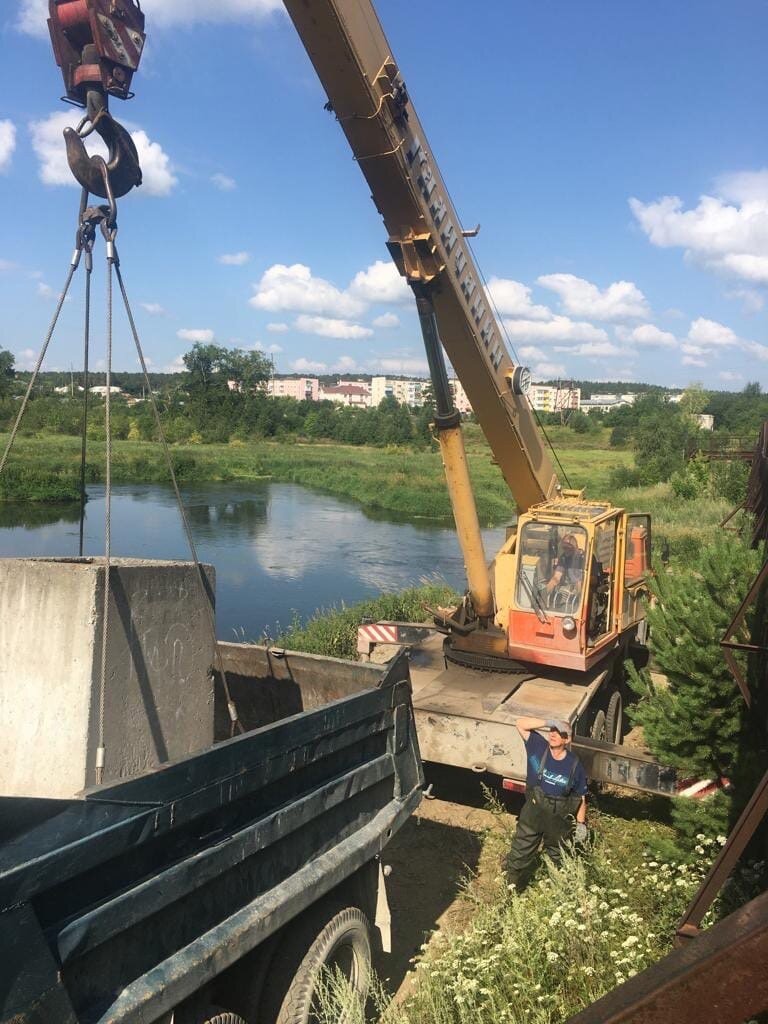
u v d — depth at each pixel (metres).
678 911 4.52
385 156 5.43
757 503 9.73
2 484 35.88
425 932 4.97
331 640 11.16
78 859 2.44
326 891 3.59
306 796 3.59
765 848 4.92
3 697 3.66
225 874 3.09
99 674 3.46
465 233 6.52
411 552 25.62
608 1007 1.44
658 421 48.31
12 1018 2.18
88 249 3.68
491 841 6.16
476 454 59.69
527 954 4.09
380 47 5.36
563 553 7.08
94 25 3.45
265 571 22.02
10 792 3.57
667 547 13.86
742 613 4.43
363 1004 3.80
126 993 2.61
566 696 6.88
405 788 4.45
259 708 5.36
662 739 5.53
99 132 3.62
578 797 5.29
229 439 84.19
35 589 3.58
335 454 71.94
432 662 8.00
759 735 5.22
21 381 82.56
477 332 6.63
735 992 1.34
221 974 3.45
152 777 2.74
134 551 24.45
